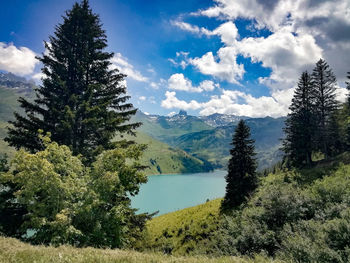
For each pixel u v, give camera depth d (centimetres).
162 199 11412
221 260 568
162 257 554
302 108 3506
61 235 777
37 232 831
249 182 2847
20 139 1312
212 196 12375
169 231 2911
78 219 881
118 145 1480
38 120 1373
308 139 3388
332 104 3459
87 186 936
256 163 2978
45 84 1488
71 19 1727
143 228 1334
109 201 983
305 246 650
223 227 1549
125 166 1081
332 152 4016
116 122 1509
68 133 1305
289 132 3606
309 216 1131
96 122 1405
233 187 2927
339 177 1720
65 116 1281
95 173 983
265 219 1180
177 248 2400
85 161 1359
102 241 883
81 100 1520
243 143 3055
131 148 1139
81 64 1633
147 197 11919
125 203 1070
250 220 1229
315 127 3406
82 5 1859
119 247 948
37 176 839
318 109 3562
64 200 859
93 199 887
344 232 643
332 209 999
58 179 841
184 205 9994
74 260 450
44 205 834
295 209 1130
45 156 895
